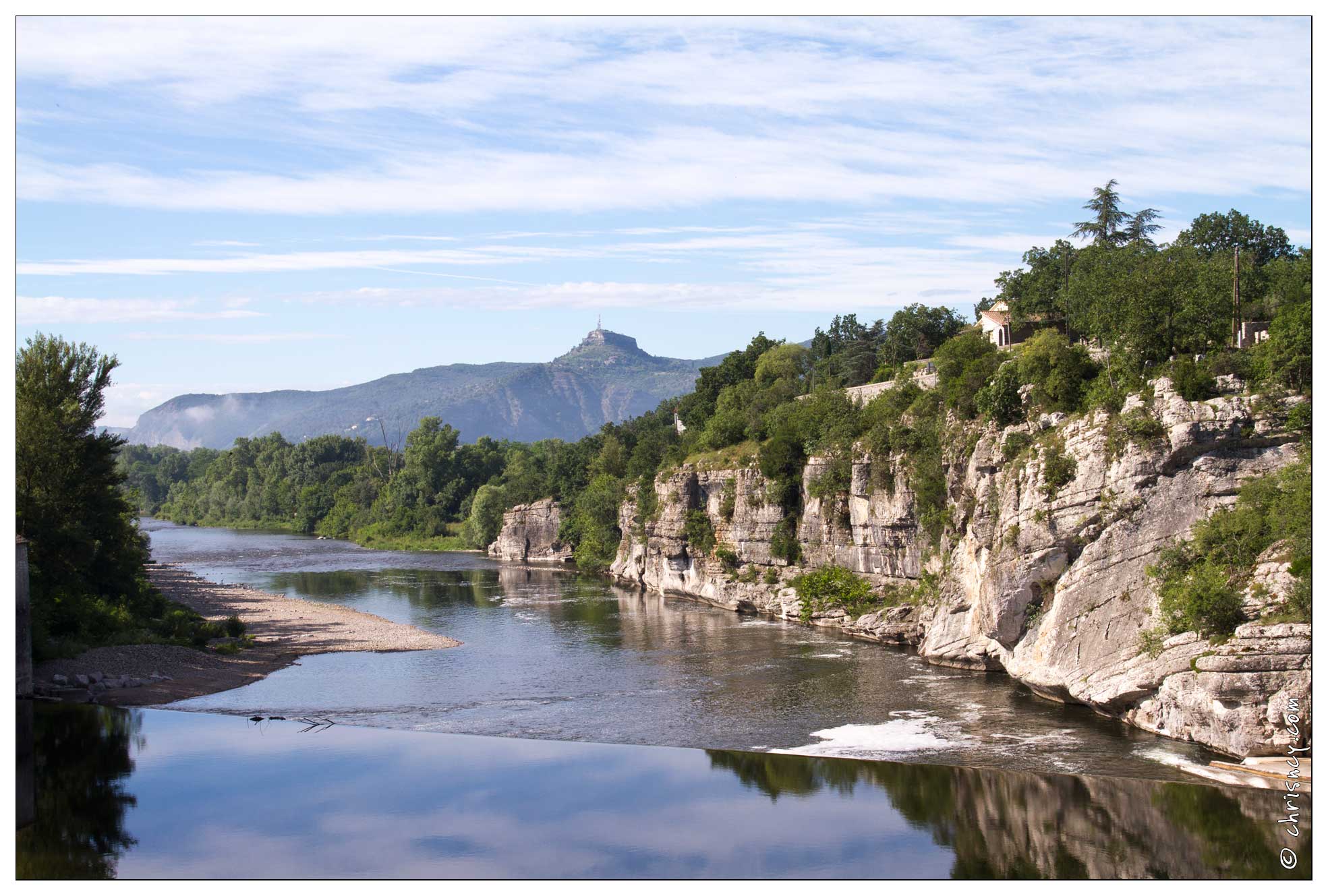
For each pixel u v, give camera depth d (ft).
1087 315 320.29
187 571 527.40
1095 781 174.19
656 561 442.50
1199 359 223.71
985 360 287.48
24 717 223.51
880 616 301.02
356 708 233.76
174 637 295.07
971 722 211.00
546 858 150.61
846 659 275.59
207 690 249.55
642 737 209.46
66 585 286.66
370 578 506.07
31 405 297.12
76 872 147.84
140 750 202.39
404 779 185.06
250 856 153.48
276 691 250.37
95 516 314.96
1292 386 209.56
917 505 300.20
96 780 184.85
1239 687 178.50
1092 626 212.64
